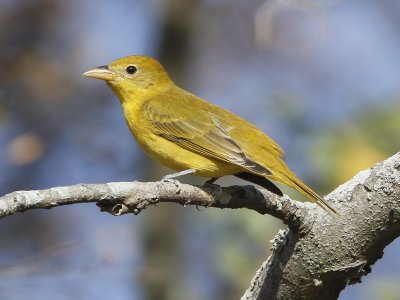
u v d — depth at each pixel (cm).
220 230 1359
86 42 1672
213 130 945
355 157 1311
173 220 1440
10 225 1551
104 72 1064
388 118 1354
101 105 1670
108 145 1630
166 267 1381
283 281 771
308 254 756
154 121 986
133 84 1052
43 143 1553
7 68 1591
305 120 1388
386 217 741
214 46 1631
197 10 1570
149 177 1498
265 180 922
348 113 1383
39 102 1609
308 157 1317
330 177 1298
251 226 1330
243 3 1628
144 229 1439
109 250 1290
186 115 972
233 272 1327
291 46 1578
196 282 1414
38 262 1198
